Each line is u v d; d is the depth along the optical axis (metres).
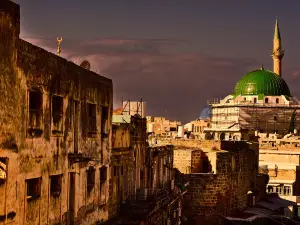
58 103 25.83
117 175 35.41
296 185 89.25
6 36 20.72
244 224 57.47
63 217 26.42
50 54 24.33
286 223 63.81
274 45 174.00
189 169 57.59
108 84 33.00
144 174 42.22
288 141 115.88
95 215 31.05
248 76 155.50
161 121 135.38
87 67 32.62
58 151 25.56
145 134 42.56
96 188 31.14
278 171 88.56
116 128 35.16
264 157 96.94
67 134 26.59
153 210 38.22
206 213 56.34
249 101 151.25
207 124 152.38
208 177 56.66
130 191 38.38
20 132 21.89
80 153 28.12
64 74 25.95
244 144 64.62
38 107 23.55
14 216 21.53
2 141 20.56
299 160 95.44
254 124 149.12
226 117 152.12
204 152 58.59
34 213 23.30
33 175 23.05
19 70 21.69
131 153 38.41
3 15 20.48
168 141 63.31
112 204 34.31
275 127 149.25
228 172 58.88
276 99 150.88
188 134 97.75
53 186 25.73
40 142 23.61
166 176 50.03
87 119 29.61
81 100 28.48
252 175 67.50
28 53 22.33
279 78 154.75
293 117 149.50
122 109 49.84
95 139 30.86
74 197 27.70
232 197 60.12
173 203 47.94
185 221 53.56
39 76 23.30
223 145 61.91
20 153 21.91
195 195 56.38
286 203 74.62
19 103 21.75
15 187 21.56
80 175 28.55
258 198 71.19
